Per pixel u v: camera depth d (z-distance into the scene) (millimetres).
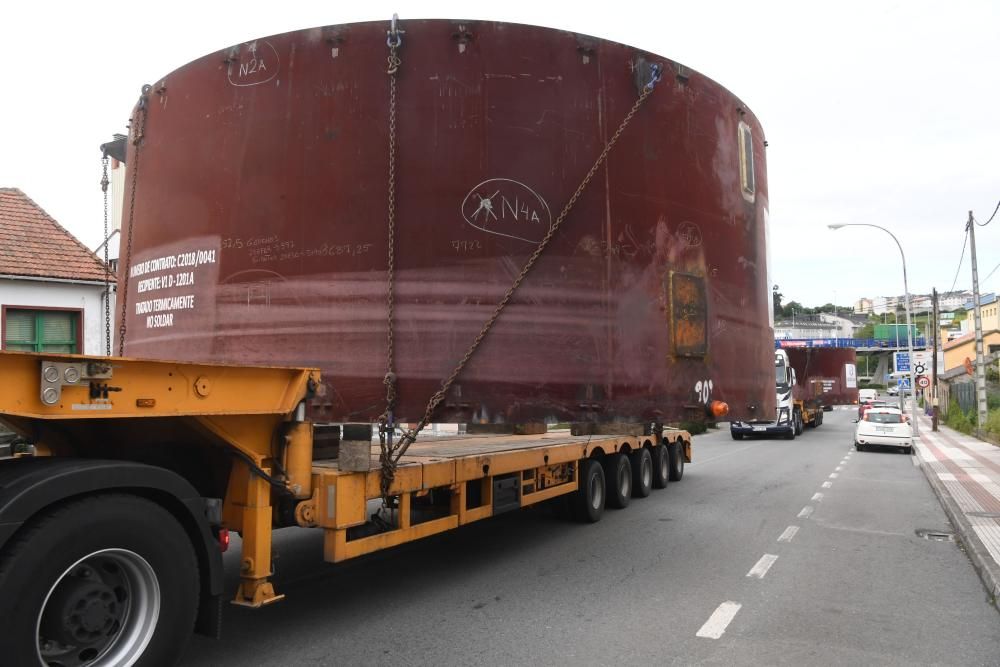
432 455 6867
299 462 4887
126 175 6617
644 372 6008
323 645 4973
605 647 4977
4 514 3053
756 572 7148
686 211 6449
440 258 5410
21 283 14656
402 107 5465
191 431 4453
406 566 7363
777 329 105562
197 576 3900
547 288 5629
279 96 5590
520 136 5617
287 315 5430
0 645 3000
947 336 98438
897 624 5551
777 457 21000
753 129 7527
